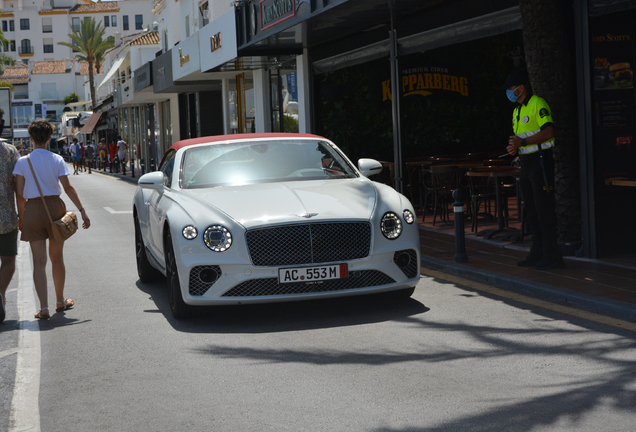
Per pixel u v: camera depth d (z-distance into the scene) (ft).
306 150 23.79
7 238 21.26
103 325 20.22
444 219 39.24
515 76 24.14
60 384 15.10
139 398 13.93
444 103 50.85
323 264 18.78
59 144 269.44
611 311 18.99
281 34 45.11
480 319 18.86
